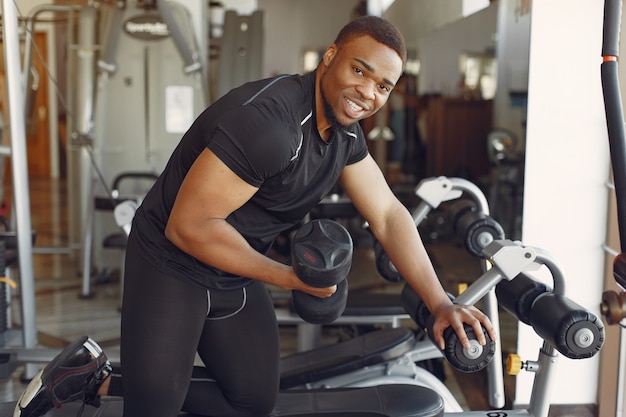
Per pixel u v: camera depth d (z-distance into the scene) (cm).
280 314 280
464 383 327
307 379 228
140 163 484
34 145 987
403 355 237
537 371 177
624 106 246
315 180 161
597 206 283
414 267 172
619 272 146
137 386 165
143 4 474
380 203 177
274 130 142
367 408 187
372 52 142
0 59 491
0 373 233
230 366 180
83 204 480
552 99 278
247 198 148
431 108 625
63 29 817
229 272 151
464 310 155
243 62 509
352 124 162
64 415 186
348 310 268
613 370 277
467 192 225
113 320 409
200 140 151
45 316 416
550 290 169
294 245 141
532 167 281
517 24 362
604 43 144
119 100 479
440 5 582
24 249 282
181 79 479
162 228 162
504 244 166
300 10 923
